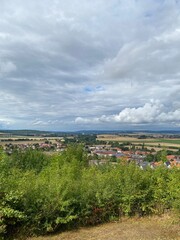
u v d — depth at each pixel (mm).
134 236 8844
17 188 9125
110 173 11867
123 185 11148
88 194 10258
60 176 11992
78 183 10664
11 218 8750
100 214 10414
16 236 8844
